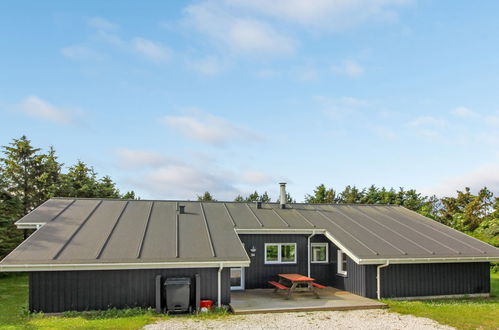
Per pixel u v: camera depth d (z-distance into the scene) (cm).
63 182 2920
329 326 948
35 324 939
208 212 1647
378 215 1867
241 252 1226
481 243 1554
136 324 940
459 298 1410
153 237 1282
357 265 1384
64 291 1077
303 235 1598
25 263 1017
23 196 2744
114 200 1662
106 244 1184
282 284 1460
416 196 3631
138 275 1130
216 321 997
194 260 1136
